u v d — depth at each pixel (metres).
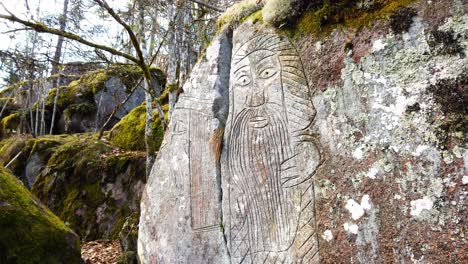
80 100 9.80
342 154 1.95
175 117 2.77
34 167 6.78
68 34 3.74
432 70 1.74
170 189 2.65
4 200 3.11
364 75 1.94
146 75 4.45
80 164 6.10
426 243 1.64
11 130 9.69
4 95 11.74
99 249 4.93
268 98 2.29
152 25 5.89
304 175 2.07
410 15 1.83
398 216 1.73
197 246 2.42
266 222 2.17
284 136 2.19
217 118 2.51
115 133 7.36
